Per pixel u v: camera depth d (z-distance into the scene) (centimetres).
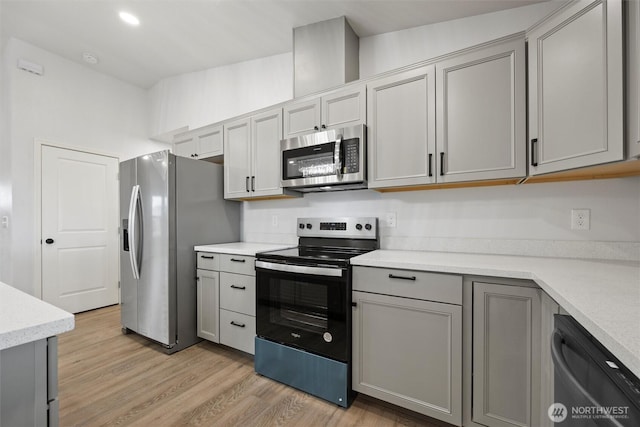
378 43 234
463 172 165
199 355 229
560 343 83
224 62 313
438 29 214
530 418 125
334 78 223
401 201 215
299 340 181
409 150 181
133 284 258
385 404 168
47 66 310
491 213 187
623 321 68
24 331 60
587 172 143
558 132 134
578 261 152
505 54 155
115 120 367
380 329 158
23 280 294
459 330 138
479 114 161
